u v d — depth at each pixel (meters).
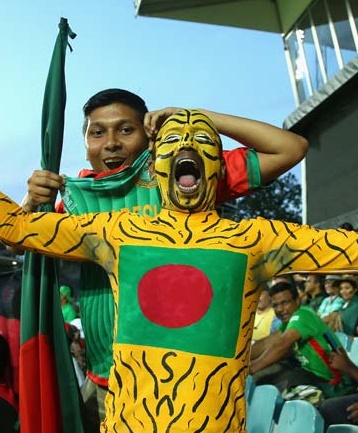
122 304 2.10
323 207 9.81
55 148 2.57
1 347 2.90
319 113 9.77
